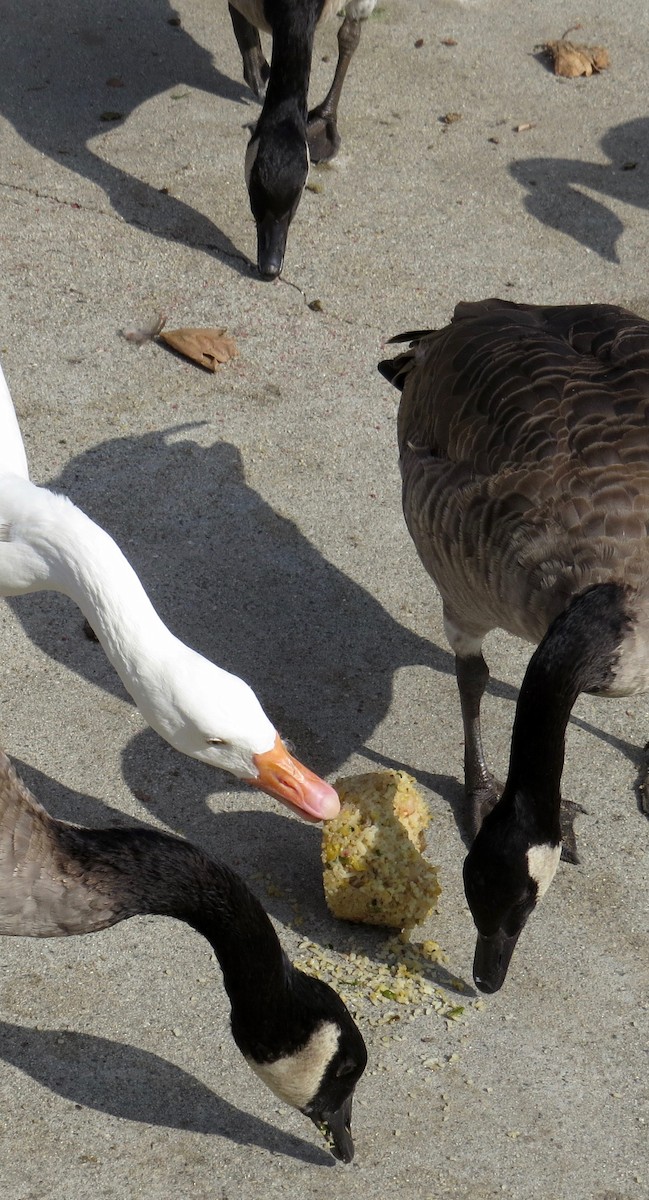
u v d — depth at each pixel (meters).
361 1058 3.34
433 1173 3.48
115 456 5.72
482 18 9.10
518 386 4.05
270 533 5.51
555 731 3.58
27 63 8.09
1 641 4.94
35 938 3.93
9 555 3.73
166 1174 3.42
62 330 6.29
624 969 4.07
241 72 8.30
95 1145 3.47
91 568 3.59
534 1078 3.74
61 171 7.25
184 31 8.61
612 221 7.43
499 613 4.07
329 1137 3.41
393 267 6.92
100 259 6.72
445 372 4.32
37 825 3.28
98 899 3.29
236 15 7.66
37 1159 3.42
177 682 3.44
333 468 5.83
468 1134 3.58
